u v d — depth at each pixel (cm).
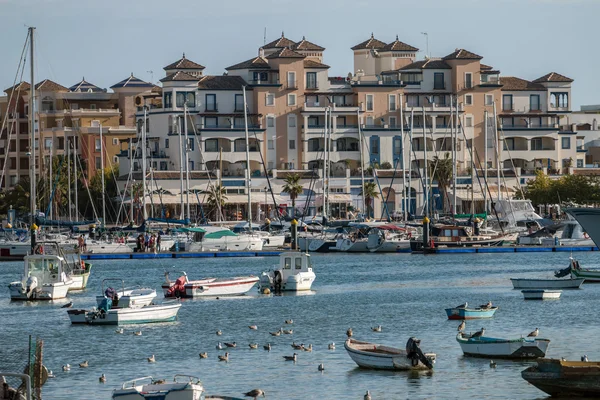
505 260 18962
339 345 9219
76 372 8262
